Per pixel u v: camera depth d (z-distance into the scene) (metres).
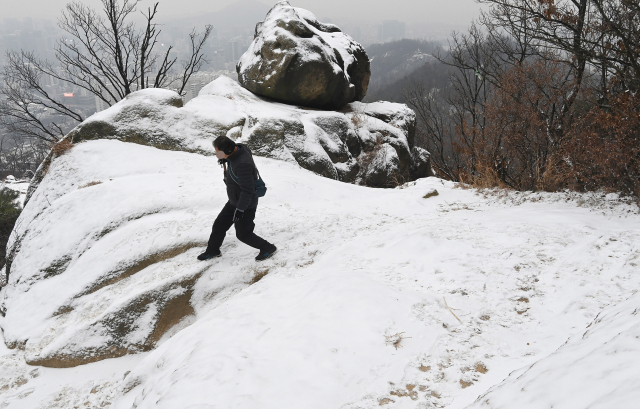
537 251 4.35
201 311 5.13
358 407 2.57
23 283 6.23
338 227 6.38
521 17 8.27
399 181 12.48
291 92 12.65
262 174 8.32
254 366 2.89
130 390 3.71
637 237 4.29
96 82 17.31
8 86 16.22
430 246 4.73
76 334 4.99
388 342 3.11
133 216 6.63
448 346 3.05
